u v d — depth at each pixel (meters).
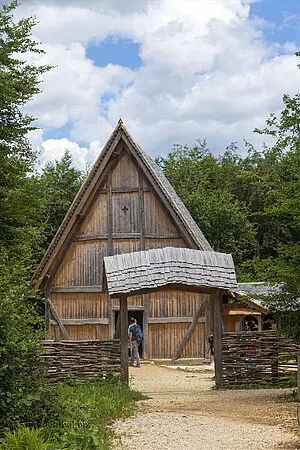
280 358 18.03
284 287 16.61
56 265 30.70
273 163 52.34
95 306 30.38
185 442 10.67
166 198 29.86
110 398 15.16
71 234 30.75
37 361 11.34
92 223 30.84
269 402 15.70
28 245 21.11
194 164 57.38
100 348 19.17
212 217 48.97
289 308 16.67
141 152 30.44
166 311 29.97
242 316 31.84
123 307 19.44
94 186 30.55
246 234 49.28
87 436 9.84
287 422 12.42
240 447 10.23
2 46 19.64
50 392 11.19
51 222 45.50
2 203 19.41
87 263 30.64
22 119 20.20
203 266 20.00
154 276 19.36
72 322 30.41
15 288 11.25
